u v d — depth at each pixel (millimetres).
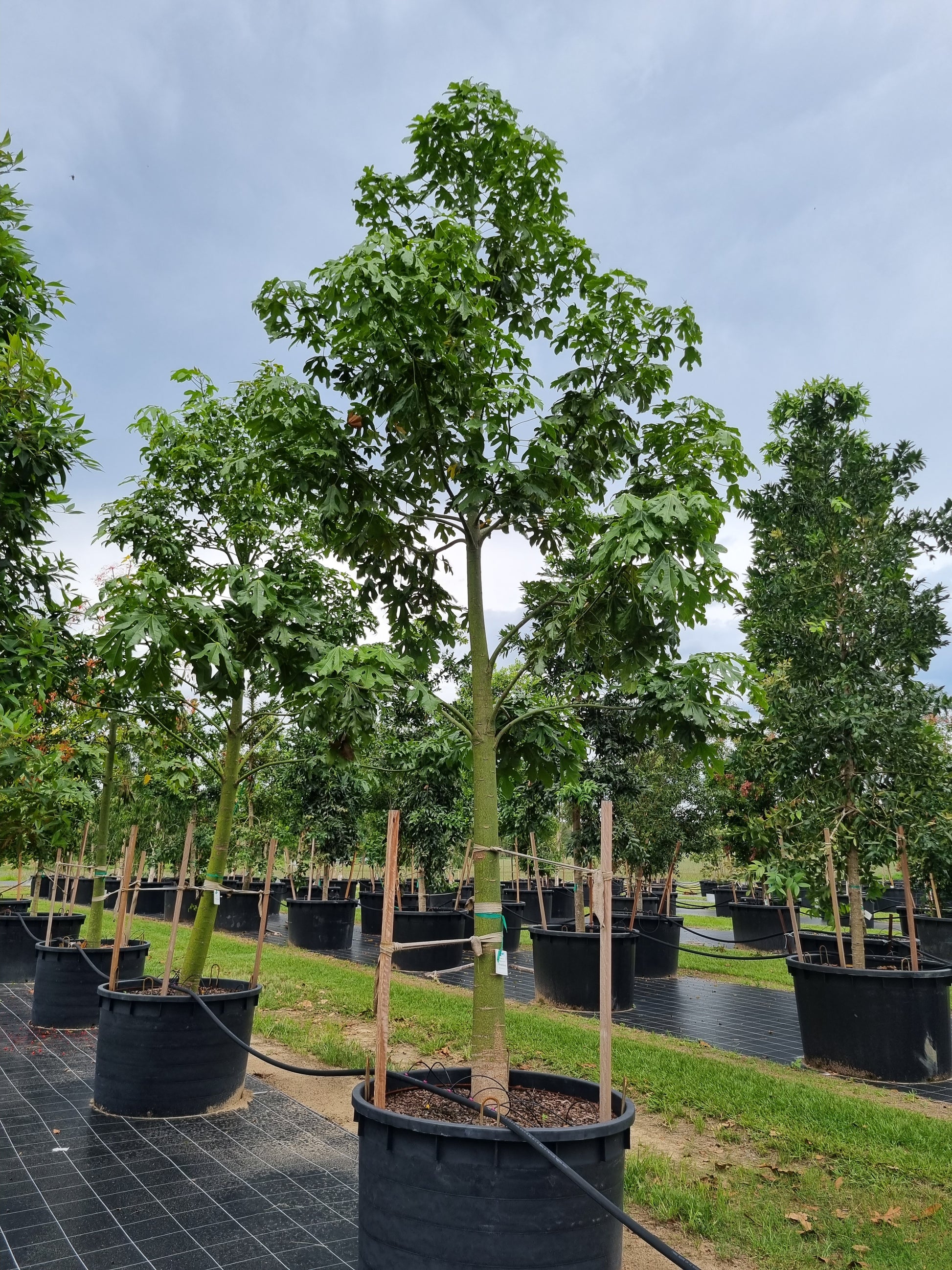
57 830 5109
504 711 4496
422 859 12719
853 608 7223
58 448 5289
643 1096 5629
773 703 7133
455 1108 3387
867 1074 6297
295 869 14836
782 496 7691
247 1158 4520
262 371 4219
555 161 4039
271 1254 3516
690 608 3598
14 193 5543
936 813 6609
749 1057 7027
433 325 3580
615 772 9344
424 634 4535
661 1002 9383
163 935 12914
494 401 3721
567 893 16906
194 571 6016
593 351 4102
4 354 5000
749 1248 3609
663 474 3977
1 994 9000
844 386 7605
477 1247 2777
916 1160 4469
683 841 11023
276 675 5422
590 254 4203
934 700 6742
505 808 11078
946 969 6543
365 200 4082
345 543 4242
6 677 4895
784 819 7340
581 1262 2809
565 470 3840
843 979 6477
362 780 7367
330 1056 6387
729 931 15953
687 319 3975
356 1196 4094
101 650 4207
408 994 8867
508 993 10008
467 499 3795
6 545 5312
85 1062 6410
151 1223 3771
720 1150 4734
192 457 5746
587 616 3951
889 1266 3438
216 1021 4812
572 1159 2861
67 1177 4234
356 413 4020
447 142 4074
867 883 6984
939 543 7324
